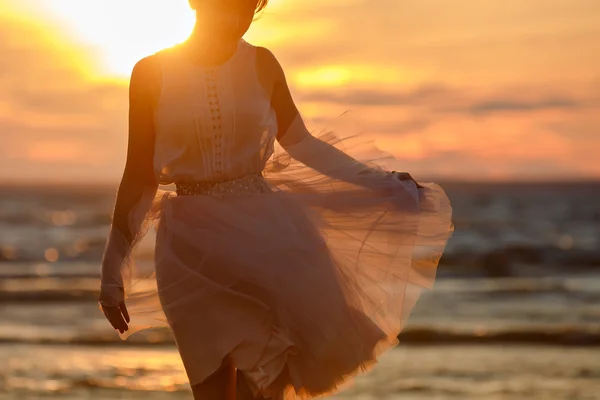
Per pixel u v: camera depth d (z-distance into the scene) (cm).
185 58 387
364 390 1085
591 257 4000
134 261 402
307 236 394
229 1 386
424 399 1039
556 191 17900
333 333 387
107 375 1219
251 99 388
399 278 411
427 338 1662
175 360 1366
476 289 2745
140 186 393
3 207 10531
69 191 19675
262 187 395
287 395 394
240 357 379
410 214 413
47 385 1134
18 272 3525
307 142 411
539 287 2803
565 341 1627
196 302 384
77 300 2475
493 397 1059
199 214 385
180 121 381
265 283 379
